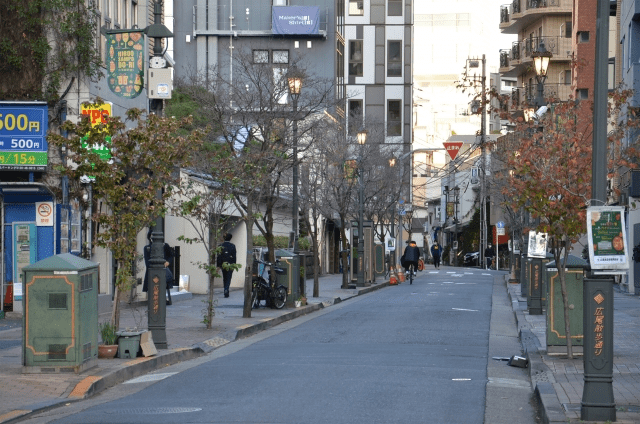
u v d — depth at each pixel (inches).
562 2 2721.5
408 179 2532.0
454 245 4325.8
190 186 885.2
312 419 417.4
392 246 2422.5
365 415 429.4
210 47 2603.3
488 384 547.8
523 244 1390.3
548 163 684.1
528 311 1080.2
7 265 962.7
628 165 804.0
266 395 488.4
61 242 968.3
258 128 1129.4
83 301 559.5
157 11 729.6
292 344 780.6
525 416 456.1
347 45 3292.3
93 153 656.4
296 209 1230.3
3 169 939.3
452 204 4584.2
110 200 665.6
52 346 551.5
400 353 704.4
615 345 729.0
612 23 2214.6
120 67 917.2
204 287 1398.9
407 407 454.9
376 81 3292.3
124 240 660.1
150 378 580.7
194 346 726.5
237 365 627.5
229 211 1467.8
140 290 1197.1
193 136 686.5
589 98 2118.6
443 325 948.6
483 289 1672.0
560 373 571.8
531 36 2886.3
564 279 650.2
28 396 490.3
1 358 626.5
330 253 2650.1
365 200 1987.0
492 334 874.1
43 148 940.6
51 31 997.2
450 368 618.5
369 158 1974.7
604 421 395.2
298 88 1160.2
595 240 405.1
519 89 2859.3
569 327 651.5
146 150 663.8
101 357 626.5
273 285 1116.5
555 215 637.3
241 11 2605.8
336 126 1724.9
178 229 1371.8
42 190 951.0
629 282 1651.1
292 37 2603.3
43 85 992.2
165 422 411.2
